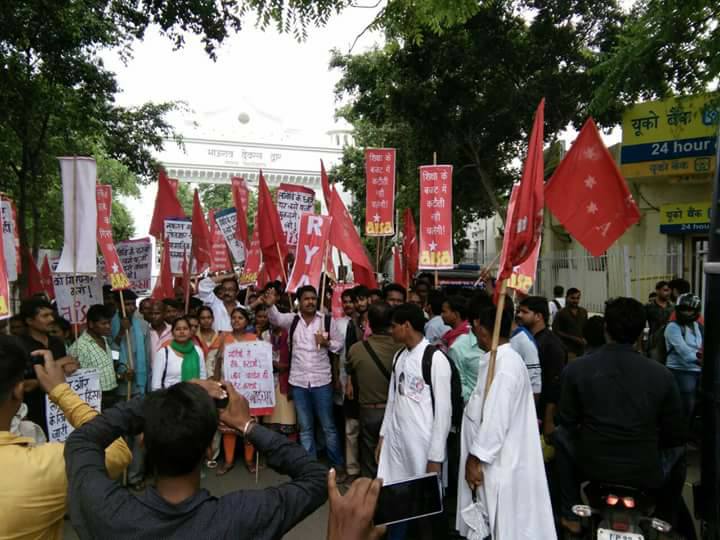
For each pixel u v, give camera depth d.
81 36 10.42
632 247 13.12
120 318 6.84
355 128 23.83
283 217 7.93
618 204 5.12
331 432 6.14
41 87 10.95
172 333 6.05
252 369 6.14
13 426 2.96
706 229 11.41
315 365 6.12
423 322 4.21
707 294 3.36
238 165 36.56
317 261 6.46
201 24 9.45
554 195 5.34
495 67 13.42
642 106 12.08
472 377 4.91
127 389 6.09
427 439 4.02
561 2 12.62
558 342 4.85
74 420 2.09
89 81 11.64
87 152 16.45
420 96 13.69
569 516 4.06
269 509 1.61
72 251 5.40
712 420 3.28
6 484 1.78
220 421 1.83
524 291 5.83
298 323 6.21
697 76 8.20
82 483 1.61
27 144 12.06
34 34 9.79
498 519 3.21
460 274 17.67
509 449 3.30
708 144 11.23
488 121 14.09
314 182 38.62
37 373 2.12
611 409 3.32
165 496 1.61
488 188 14.83
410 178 16.44
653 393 3.28
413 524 4.62
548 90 12.83
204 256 8.61
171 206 9.33
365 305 6.32
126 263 9.29
